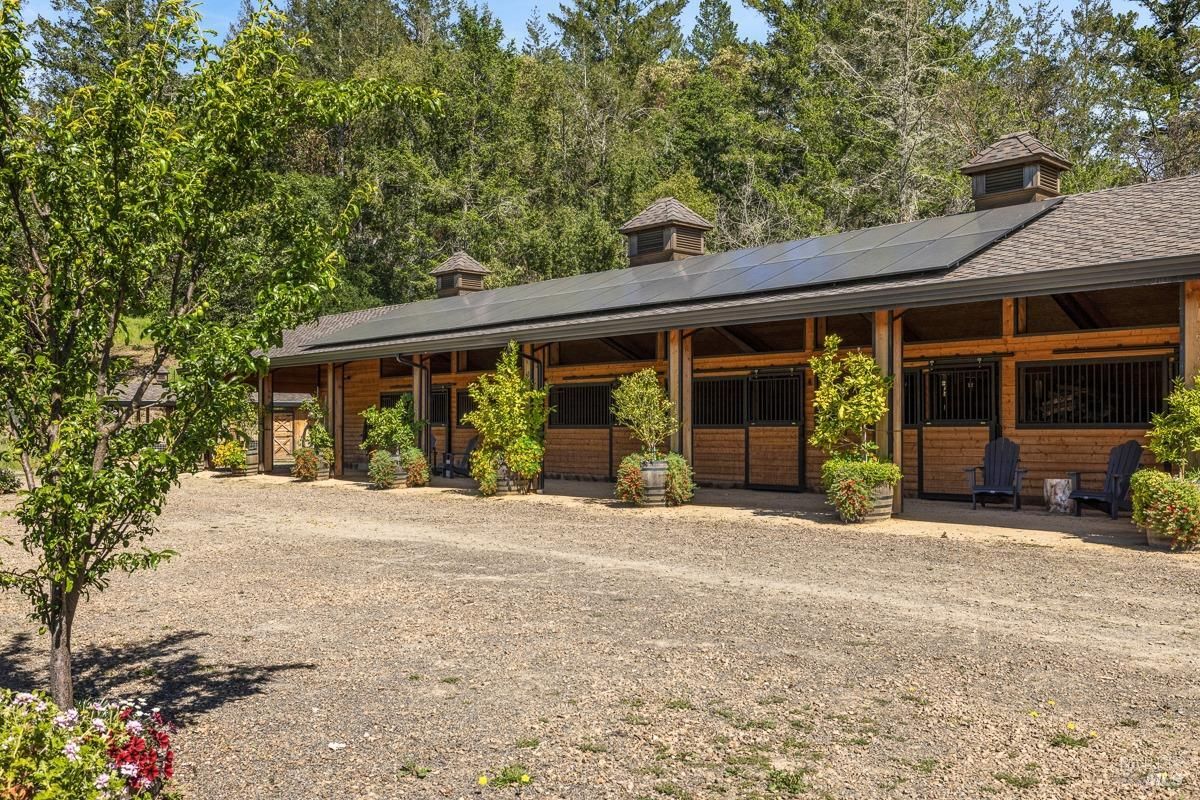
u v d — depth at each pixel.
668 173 43.84
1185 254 8.98
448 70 43.19
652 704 4.60
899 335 11.62
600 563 8.91
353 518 13.15
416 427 18.47
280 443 32.62
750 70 46.47
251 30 4.32
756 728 4.24
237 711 4.59
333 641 5.98
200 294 4.41
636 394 13.76
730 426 16.69
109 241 3.81
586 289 18.34
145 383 4.07
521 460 15.84
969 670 5.11
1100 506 11.76
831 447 11.91
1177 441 9.15
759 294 13.05
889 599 7.04
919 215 33.31
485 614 6.70
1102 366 12.37
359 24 52.16
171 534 11.48
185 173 3.90
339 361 20.11
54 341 3.89
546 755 3.94
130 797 3.00
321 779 3.72
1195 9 36.31
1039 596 7.04
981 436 13.62
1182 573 7.78
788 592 7.38
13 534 11.84
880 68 36.53
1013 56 39.00
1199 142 30.86
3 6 3.72
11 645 6.04
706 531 11.02
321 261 4.26
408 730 4.27
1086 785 3.56
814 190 36.72
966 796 3.48
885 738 4.09
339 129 44.06
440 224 40.16
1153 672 5.04
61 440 3.51
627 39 59.78
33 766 2.64
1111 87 34.94
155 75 4.14
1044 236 11.88
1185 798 3.43
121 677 5.25
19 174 3.75
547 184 43.88
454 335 17.47
